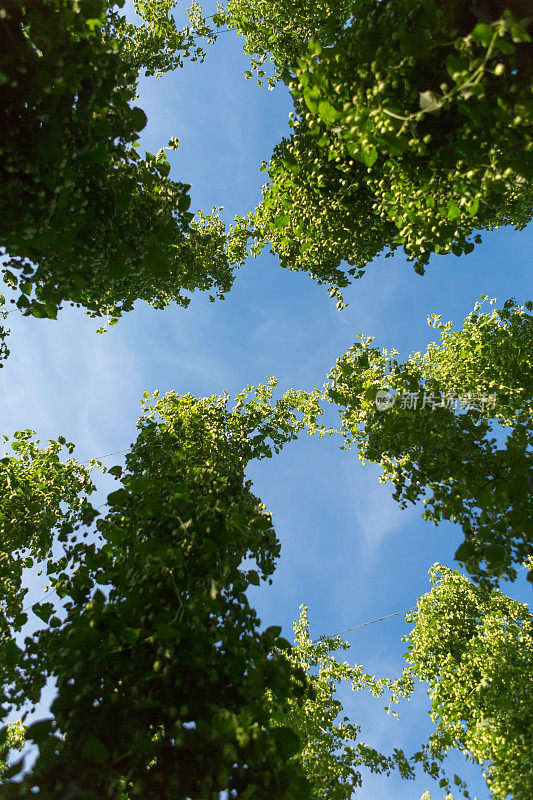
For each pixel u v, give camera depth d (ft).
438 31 12.12
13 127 12.73
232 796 11.69
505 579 16.46
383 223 20.90
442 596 38.55
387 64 13.03
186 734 11.41
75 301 19.77
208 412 26.61
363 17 14.01
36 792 10.85
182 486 17.37
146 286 22.38
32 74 12.32
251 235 27.96
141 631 12.78
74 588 15.48
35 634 14.56
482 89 10.70
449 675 33.96
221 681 13.39
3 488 23.82
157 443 21.52
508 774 25.35
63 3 12.39
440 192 15.69
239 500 20.29
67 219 14.39
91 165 15.06
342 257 24.49
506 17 9.34
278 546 18.17
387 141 13.61
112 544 16.90
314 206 21.01
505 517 16.06
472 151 13.19
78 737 11.77
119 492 17.43
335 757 29.35
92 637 12.43
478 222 18.35
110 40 14.74
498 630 32.65
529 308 32.60
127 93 15.14
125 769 11.58
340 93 14.03
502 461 16.98
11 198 13.33
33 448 25.93
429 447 18.99
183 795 11.41
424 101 11.73
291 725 28.71
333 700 32.22
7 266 16.15
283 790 11.87
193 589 14.35
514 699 28.30
